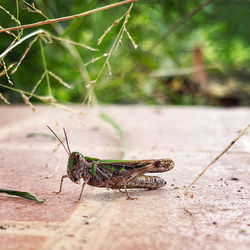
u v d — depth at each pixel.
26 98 0.14
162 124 0.25
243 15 0.44
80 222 0.10
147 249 0.09
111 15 0.33
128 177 0.12
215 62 0.44
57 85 0.32
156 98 0.38
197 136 0.21
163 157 0.17
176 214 0.11
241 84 0.40
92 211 0.11
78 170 0.12
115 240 0.09
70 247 0.09
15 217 0.10
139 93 0.37
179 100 0.38
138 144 0.20
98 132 0.22
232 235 0.09
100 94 0.35
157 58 0.40
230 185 0.13
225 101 0.37
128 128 0.23
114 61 0.36
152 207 0.11
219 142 0.20
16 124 0.24
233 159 0.17
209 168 0.15
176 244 0.09
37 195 0.12
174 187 0.13
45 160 0.17
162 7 0.36
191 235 0.09
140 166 0.12
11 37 0.29
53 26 0.28
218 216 0.10
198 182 0.14
